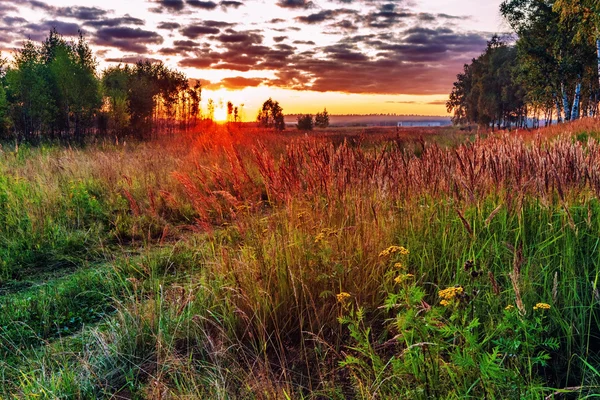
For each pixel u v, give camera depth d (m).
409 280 3.52
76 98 29.25
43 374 2.84
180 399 2.59
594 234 3.69
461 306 2.74
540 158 4.43
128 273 4.86
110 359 3.13
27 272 5.26
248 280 3.61
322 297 3.46
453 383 2.24
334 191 4.56
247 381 2.82
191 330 3.41
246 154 11.79
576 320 2.85
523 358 2.44
